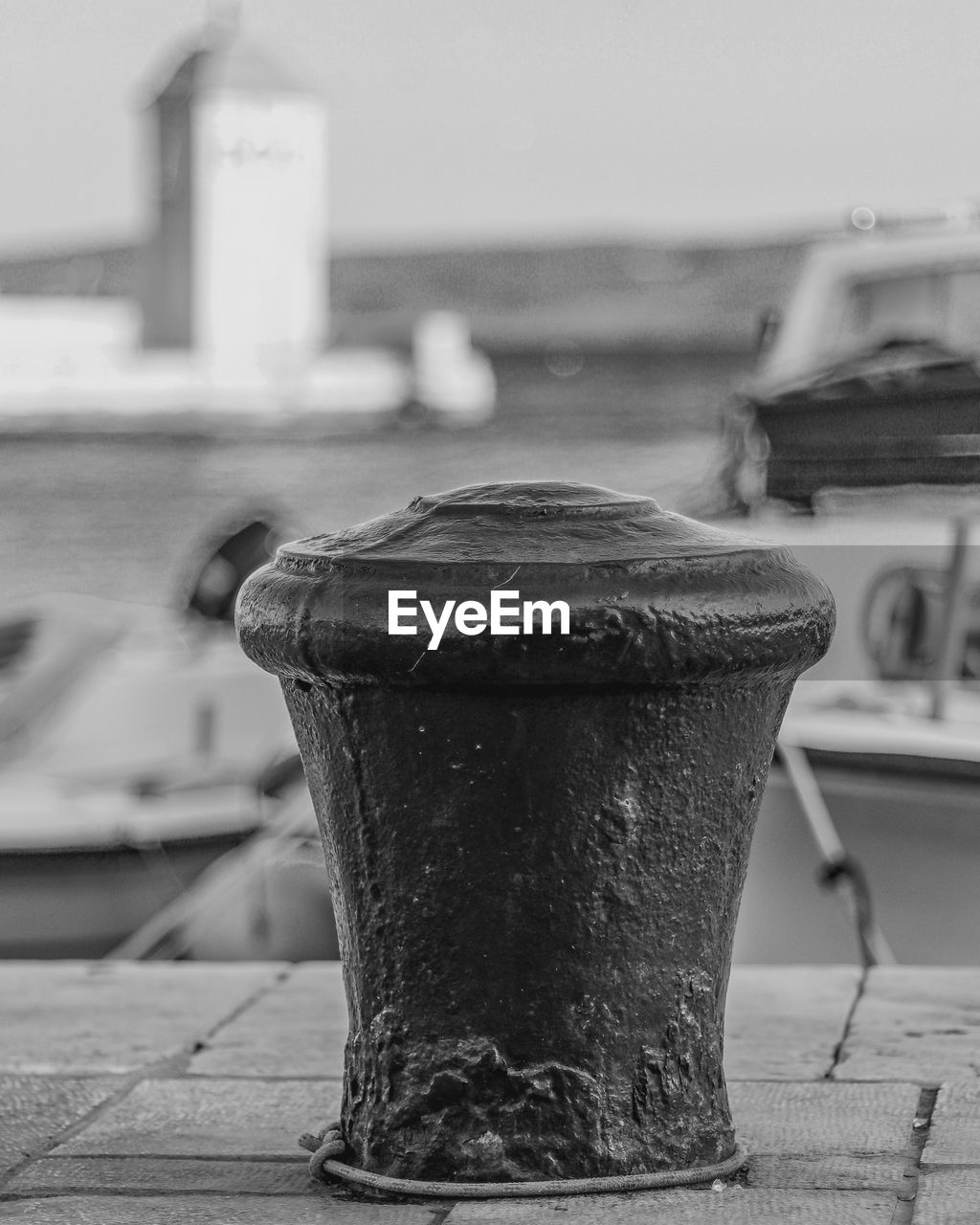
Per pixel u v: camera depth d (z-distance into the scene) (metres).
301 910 7.84
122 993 4.59
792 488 7.01
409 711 2.85
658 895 2.91
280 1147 3.28
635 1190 2.90
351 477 79.19
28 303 110.12
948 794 6.21
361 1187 2.98
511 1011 2.91
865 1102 3.47
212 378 103.81
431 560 2.80
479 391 120.00
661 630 2.74
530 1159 2.91
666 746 2.85
